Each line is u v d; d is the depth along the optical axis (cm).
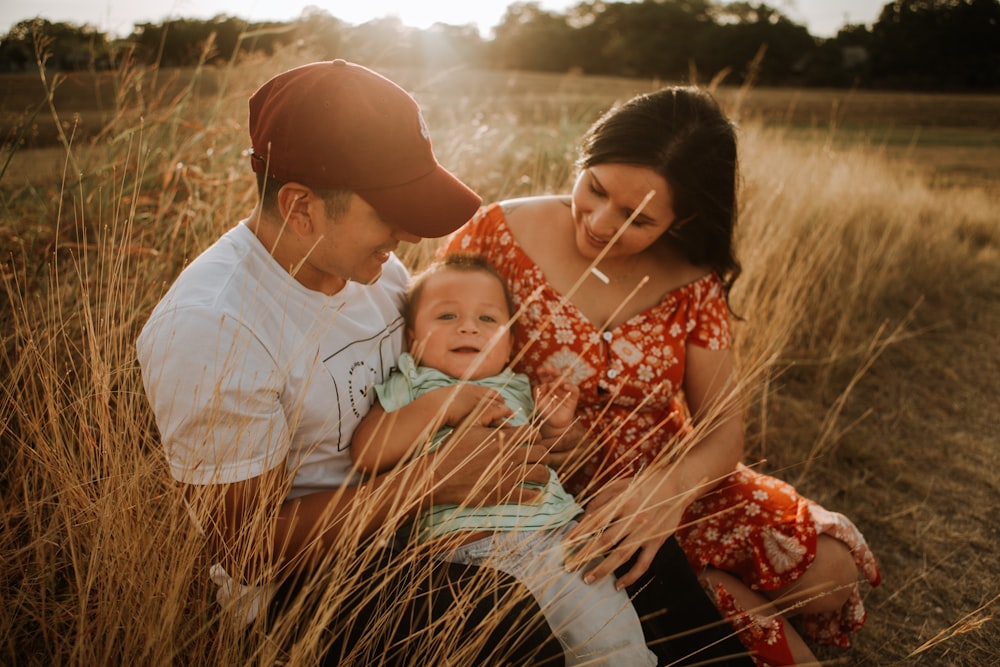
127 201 228
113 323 152
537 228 188
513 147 457
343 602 137
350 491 140
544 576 140
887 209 518
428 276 176
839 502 253
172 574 122
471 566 142
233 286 127
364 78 124
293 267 134
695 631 150
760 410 297
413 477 139
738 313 292
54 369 159
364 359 152
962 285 471
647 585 149
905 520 245
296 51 345
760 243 328
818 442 274
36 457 141
